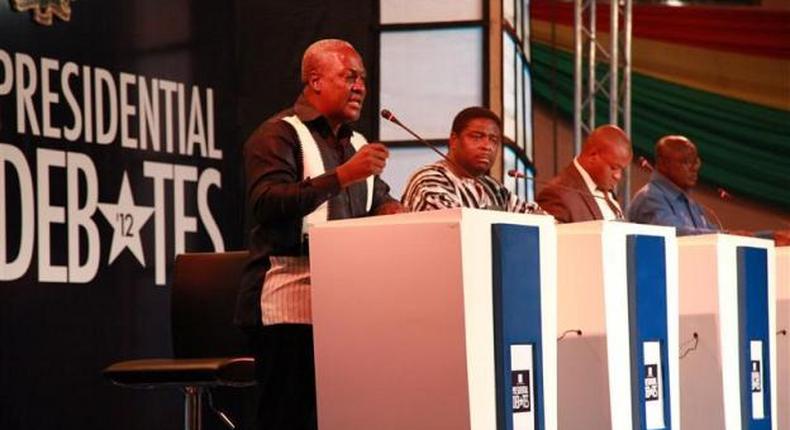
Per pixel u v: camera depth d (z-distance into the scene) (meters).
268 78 8.93
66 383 7.58
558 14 11.41
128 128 8.09
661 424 5.43
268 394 5.10
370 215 5.41
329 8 8.93
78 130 7.74
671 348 5.50
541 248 4.74
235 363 5.47
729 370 5.93
